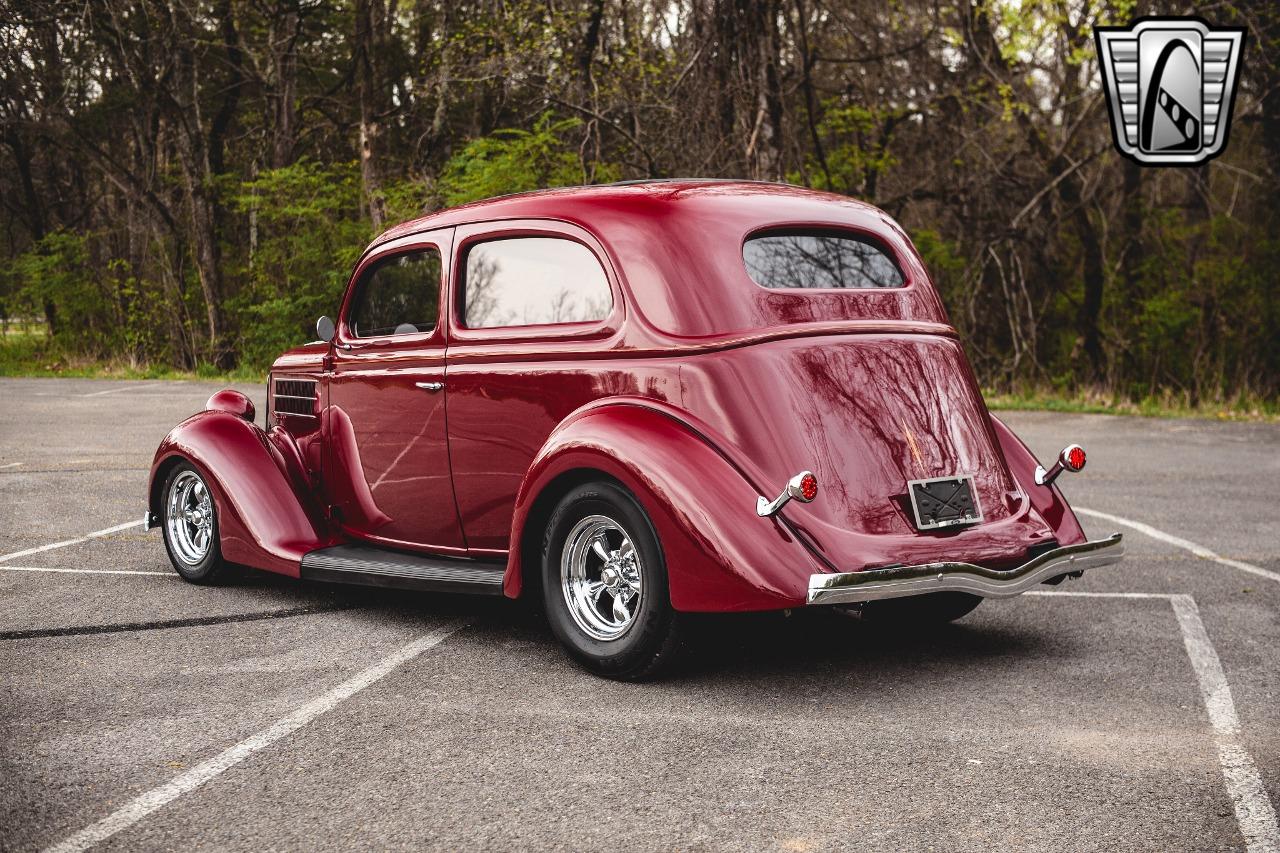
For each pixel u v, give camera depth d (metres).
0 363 25.75
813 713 4.00
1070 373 21.14
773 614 4.70
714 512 3.94
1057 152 20.16
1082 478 10.05
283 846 2.93
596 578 4.46
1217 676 4.48
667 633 4.13
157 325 25.92
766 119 15.89
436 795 3.27
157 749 3.61
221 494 5.63
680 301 4.29
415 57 25.75
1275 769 3.49
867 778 3.41
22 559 6.55
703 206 4.50
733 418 4.11
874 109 21.12
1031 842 2.97
